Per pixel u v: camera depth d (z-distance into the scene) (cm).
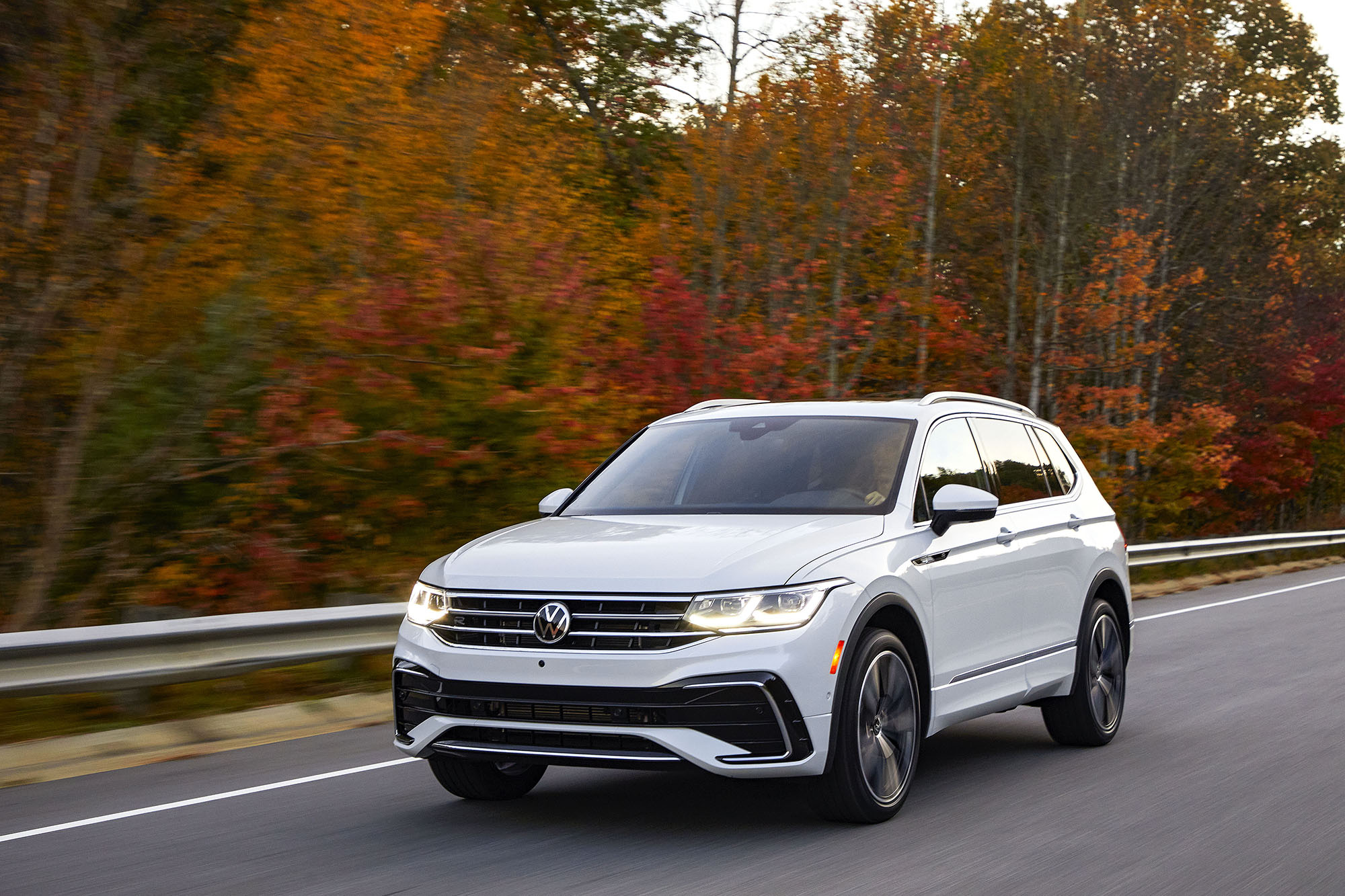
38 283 1292
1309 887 493
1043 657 741
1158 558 2100
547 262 1494
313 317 1375
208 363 1273
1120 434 2936
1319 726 837
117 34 1338
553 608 546
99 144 1328
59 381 1288
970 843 556
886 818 592
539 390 1406
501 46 1975
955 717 650
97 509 1255
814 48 2177
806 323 1964
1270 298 4109
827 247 2098
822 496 648
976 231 2981
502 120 1834
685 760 529
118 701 864
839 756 563
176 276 1404
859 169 2147
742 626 537
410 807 636
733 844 555
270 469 1296
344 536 1395
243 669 880
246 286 1324
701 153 2058
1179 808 624
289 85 1504
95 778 727
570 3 2812
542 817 610
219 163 1488
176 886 502
